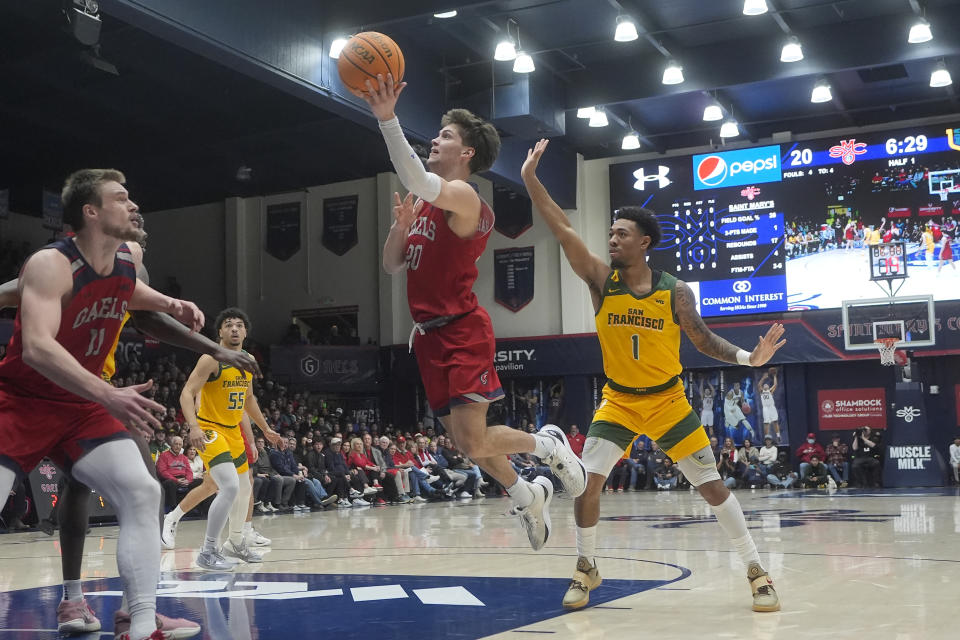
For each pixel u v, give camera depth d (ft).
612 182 74.54
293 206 82.94
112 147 68.90
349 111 47.47
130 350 63.93
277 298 82.79
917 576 17.44
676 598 15.37
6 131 65.87
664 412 15.07
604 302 15.35
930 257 66.85
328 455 57.31
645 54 57.82
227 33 39.73
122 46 52.70
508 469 14.24
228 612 14.87
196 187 81.15
